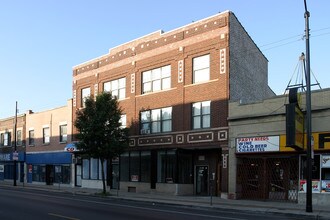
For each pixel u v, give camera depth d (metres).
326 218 15.77
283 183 22.75
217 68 25.77
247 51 28.73
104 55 35.56
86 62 37.78
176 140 27.89
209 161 27.75
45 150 43.62
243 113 23.89
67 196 26.31
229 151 24.38
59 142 41.28
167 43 29.33
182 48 28.08
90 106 28.77
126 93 32.72
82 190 32.84
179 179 27.42
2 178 53.28
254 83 30.42
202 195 27.42
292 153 21.64
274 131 22.27
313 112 20.91
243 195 23.91
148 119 30.47
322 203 20.17
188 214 16.42
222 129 24.95
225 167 24.59
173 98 28.48
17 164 49.41
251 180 23.89
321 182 20.34
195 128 26.89
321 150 20.39
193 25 27.59
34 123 46.31
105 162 34.41
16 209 17.00
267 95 35.62
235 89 25.89
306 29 18.47
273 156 22.58
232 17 25.94
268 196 23.25
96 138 27.69
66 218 14.02
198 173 28.44
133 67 32.09
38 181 44.84
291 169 22.53
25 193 28.28
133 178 30.94
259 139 22.89
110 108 28.42
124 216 14.95
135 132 31.22
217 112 25.39
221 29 25.77
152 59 30.42
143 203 22.19
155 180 28.89
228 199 23.78
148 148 29.95
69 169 39.75
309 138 17.97
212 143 25.45
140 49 31.62
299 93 20.50
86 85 37.50
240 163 24.20
